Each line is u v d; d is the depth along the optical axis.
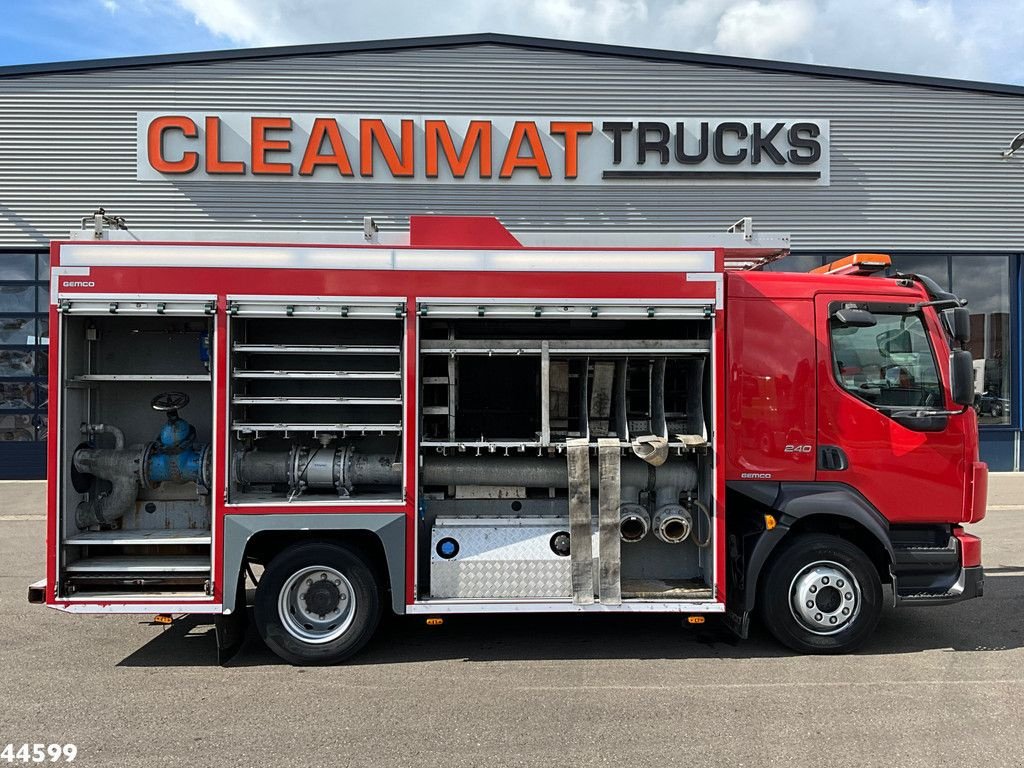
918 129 12.57
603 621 5.29
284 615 4.36
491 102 12.20
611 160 12.29
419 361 4.31
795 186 12.46
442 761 3.21
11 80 11.86
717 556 4.41
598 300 4.32
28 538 8.24
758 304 4.52
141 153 11.94
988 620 5.29
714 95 12.34
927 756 3.25
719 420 4.39
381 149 12.09
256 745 3.37
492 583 4.39
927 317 4.66
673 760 3.22
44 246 12.05
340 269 4.23
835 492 4.48
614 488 4.38
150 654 4.63
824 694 3.94
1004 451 13.02
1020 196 12.76
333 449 4.53
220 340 4.17
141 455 4.41
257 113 11.98
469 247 4.29
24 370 12.58
